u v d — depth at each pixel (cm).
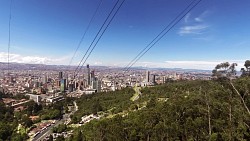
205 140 4572
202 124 4900
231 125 3788
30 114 13625
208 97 4803
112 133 6525
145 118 6638
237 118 3538
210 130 4481
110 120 7381
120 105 12825
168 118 5931
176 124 5481
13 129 10506
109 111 12531
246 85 2564
